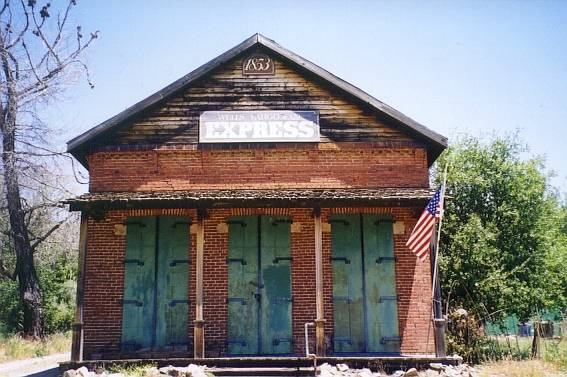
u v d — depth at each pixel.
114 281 15.98
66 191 28.34
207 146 16.89
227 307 15.84
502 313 21.39
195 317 15.73
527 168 23.89
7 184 27.08
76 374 13.36
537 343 19.78
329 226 16.34
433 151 17.64
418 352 15.60
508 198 23.52
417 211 16.36
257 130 17.02
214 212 16.38
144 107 16.89
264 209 16.25
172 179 16.80
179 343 15.61
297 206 15.16
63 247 33.47
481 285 20.86
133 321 15.75
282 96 17.30
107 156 16.95
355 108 17.23
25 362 20.66
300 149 16.95
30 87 28.00
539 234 23.02
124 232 16.28
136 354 15.48
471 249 21.41
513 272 21.98
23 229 27.28
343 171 16.88
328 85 17.34
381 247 16.27
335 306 15.88
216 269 16.05
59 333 29.86
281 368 13.82
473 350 18.02
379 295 15.98
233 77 17.44
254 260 16.14
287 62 17.56
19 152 26.86
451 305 21.08
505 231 23.19
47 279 33.03
